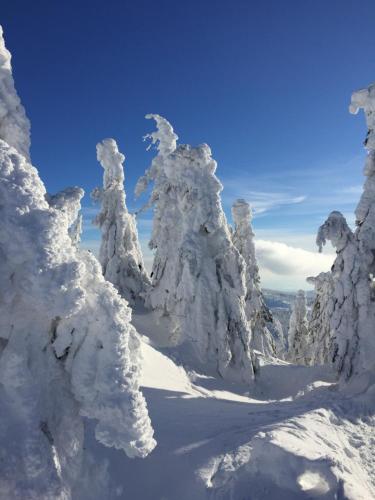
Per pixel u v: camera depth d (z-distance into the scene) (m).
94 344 6.00
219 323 20.00
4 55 9.27
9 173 5.63
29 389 5.73
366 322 20.23
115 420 5.77
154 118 27.56
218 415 12.50
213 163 21.28
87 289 6.09
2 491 5.26
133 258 28.25
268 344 32.03
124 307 6.12
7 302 5.53
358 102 21.41
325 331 30.30
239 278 20.67
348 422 13.73
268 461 8.41
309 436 10.73
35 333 5.95
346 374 20.03
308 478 8.11
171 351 19.27
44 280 5.43
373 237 21.11
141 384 14.54
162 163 27.38
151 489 7.47
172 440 9.45
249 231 32.16
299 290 39.75
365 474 10.31
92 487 6.69
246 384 19.92
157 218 26.70
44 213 5.54
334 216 21.25
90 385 5.93
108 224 27.70
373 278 21.59
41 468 5.56
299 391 21.27
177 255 22.70
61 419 6.15
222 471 8.14
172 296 22.69
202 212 20.73
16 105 9.41
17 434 5.59
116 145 27.83
